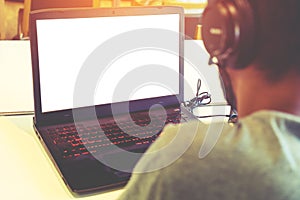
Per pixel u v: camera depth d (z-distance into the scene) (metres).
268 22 0.47
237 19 0.50
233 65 0.52
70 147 1.10
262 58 0.49
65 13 1.19
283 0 0.46
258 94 0.51
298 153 0.49
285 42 0.47
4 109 1.34
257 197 0.48
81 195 0.95
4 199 0.94
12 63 1.62
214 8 0.53
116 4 1.89
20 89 1.47
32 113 1.33
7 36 2.87
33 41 1.16
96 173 1.00
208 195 0.49
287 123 0.50
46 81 1.19
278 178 0.49
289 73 0.49
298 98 0.49
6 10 3.02
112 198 0.95
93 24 1.23
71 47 1.21
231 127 0.54
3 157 1.09
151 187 0.51
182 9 1.33
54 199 0.94
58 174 1.02
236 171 0.49
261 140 0.50
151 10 1.28
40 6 1.77
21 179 1.01
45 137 1.14
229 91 0.56
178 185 0.50
